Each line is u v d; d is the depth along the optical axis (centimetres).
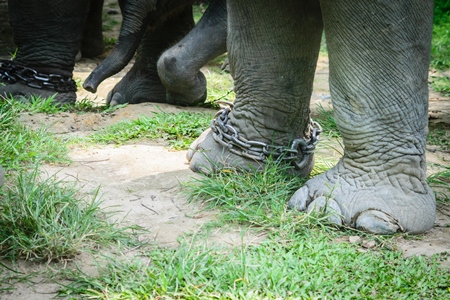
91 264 464
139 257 479
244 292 423
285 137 646
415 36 514
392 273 458
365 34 508
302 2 582
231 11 614
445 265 478
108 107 937
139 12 896
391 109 529
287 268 458
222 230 529
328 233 529
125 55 900
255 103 633
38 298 423
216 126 651
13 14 927
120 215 553
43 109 862
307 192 562
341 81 531
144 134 776
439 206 606
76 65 1349
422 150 547
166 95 977
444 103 1169
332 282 441
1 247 477
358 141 541
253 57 618
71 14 934
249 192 587
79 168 658
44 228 490
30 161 656
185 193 597
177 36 1014
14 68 930
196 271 445
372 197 536
